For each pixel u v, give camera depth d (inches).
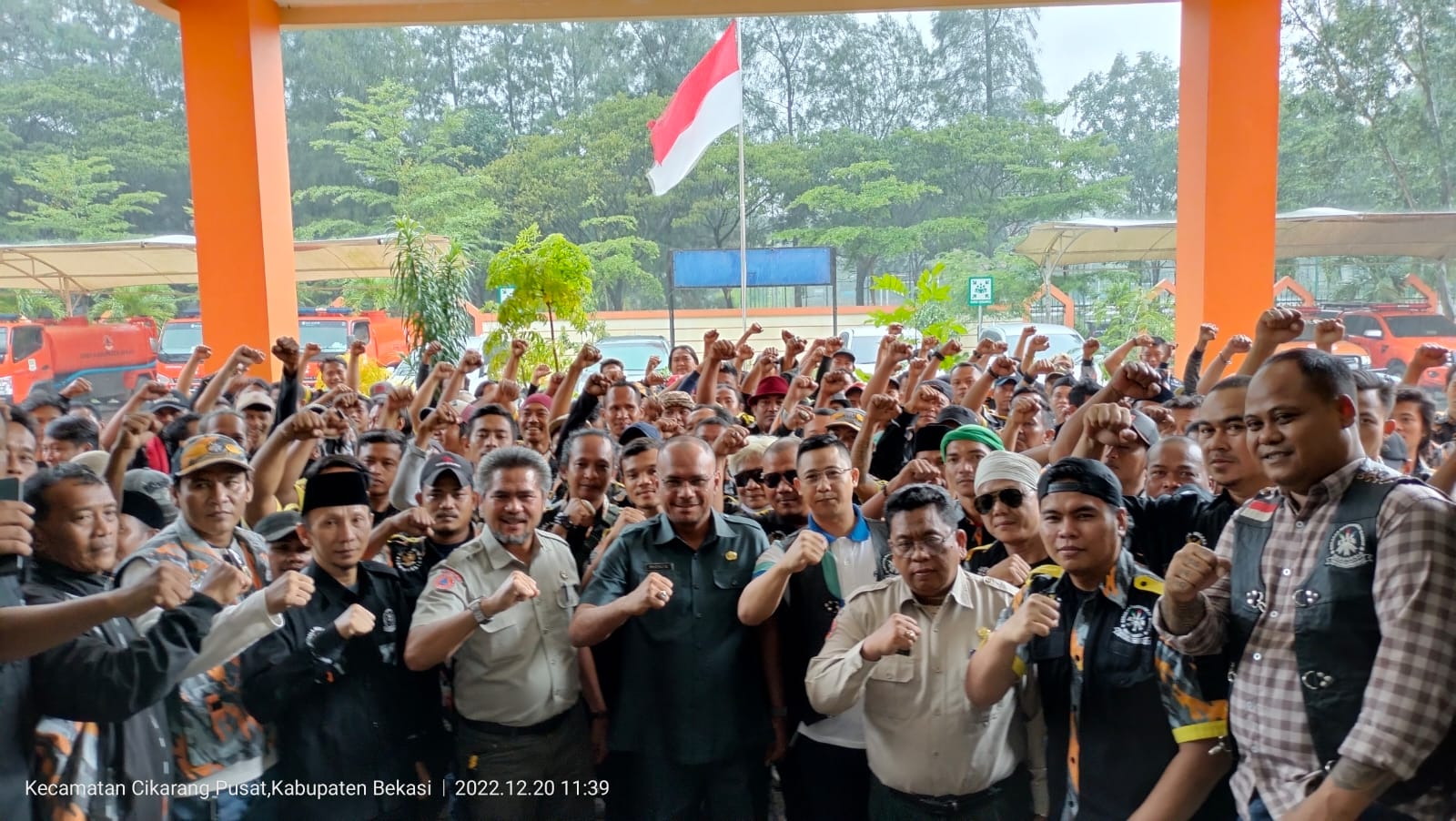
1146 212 745.6
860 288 742.5
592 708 111.7
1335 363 71.3
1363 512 67.9
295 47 768.9
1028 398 146.8
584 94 807.1
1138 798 80.3
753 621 97.6
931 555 92.2
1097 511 82.6
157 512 111.6
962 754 91.5
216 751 91.8
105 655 74.6
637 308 750.5
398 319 679.7
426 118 791.7
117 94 683.4
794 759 109.1
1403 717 61.3
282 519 101.6
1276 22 318.3
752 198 749.3
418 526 109.3
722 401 210.2
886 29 809.5
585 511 123.1
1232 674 74.7
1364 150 525.3
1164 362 238.7
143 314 622.5
